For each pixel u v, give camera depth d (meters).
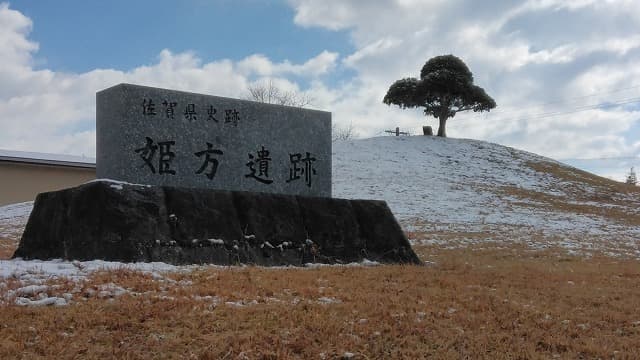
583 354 6.68
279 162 13.28
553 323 7.86
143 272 8.68
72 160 32.84
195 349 5.95
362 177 37.12
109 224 10.05
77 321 6.39
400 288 9.37
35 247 10.85
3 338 5.86
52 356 5.53
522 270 12.90
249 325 6.69
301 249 12.05
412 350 6.34
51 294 7.32
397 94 49.91
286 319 6.97
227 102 12.61
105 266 9.09
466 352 6.43
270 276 9.42
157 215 10.53
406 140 48.53
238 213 11.62
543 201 33.81
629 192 38.97
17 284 7.62
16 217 26.12
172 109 11.82
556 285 10.90
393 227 13.64
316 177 13.85
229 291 8.09
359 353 6.16
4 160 30.25
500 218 27.53
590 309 8.91
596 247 20.50
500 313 8.16
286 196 12.40
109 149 11.44
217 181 12.28
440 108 50.62
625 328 7.89
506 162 43.62
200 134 12.14
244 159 12.73
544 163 44.81
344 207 13.10
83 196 10.34
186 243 10.64
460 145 47.28
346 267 11.43
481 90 49.12
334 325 6.84
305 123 13.80
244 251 11.26
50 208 10.84
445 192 33.72
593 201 35.56
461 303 8.65
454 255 16.52
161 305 7.05
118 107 11.28
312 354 6.01
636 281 12.06
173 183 11.68
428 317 7.60
